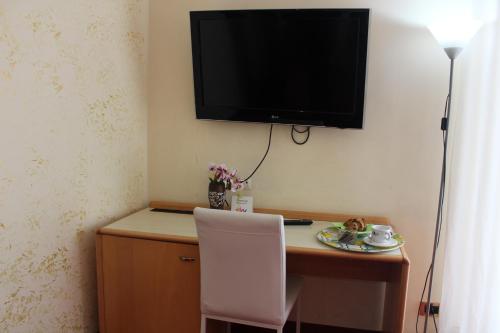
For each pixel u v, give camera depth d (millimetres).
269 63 2348
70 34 1999
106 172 2340
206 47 2422
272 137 2539
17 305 1826
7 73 1692
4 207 1728
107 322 2266
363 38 2199
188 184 2697
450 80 2109
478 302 1901
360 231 2160
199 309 2152
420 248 2441
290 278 2289
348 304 2570
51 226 1980
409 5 2303
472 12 2141
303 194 2547
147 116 2705
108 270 2217
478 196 1912
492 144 1857
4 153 1710
